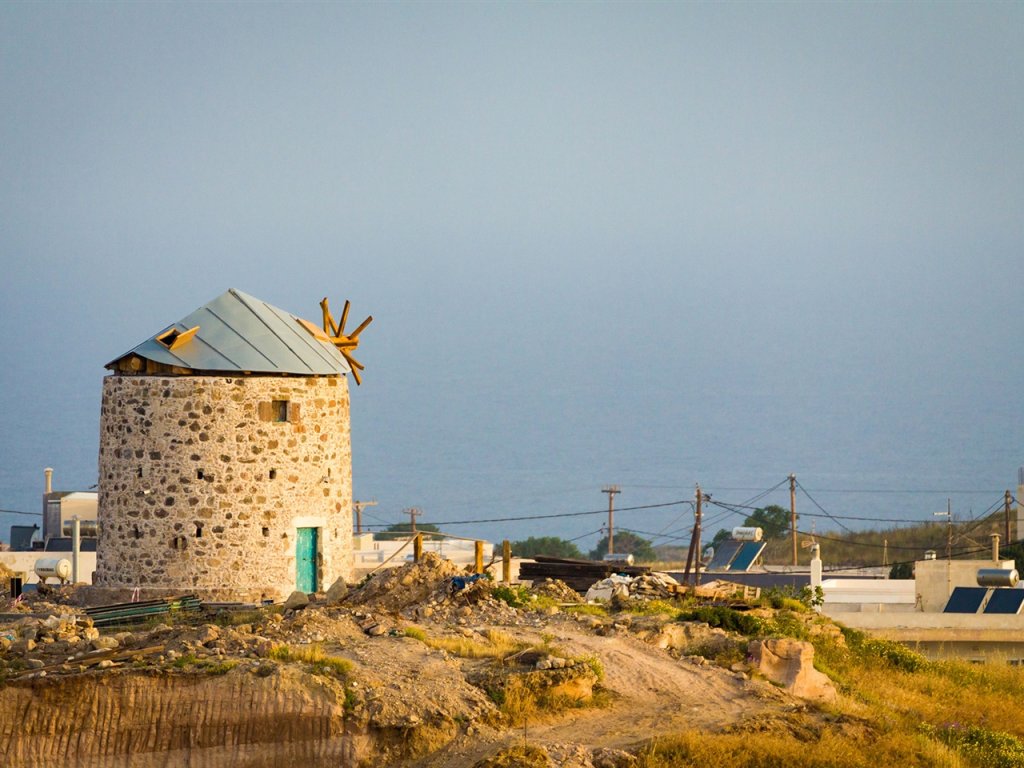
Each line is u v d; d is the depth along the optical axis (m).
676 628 140.00
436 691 116.81
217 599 160.12
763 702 125.81
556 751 109.62
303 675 114.88
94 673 113.75
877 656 158.75
